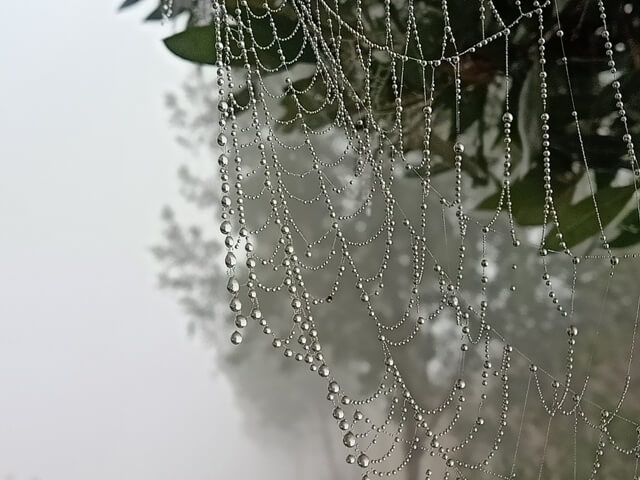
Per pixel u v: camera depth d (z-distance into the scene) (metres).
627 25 0.15
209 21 0.16
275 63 0.15
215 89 0.16
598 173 0.15
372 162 0.16
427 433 0.17
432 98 0.16
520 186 0.16
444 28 0.15
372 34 0.15
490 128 0.16
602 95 0.15
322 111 0.16
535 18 0.15
